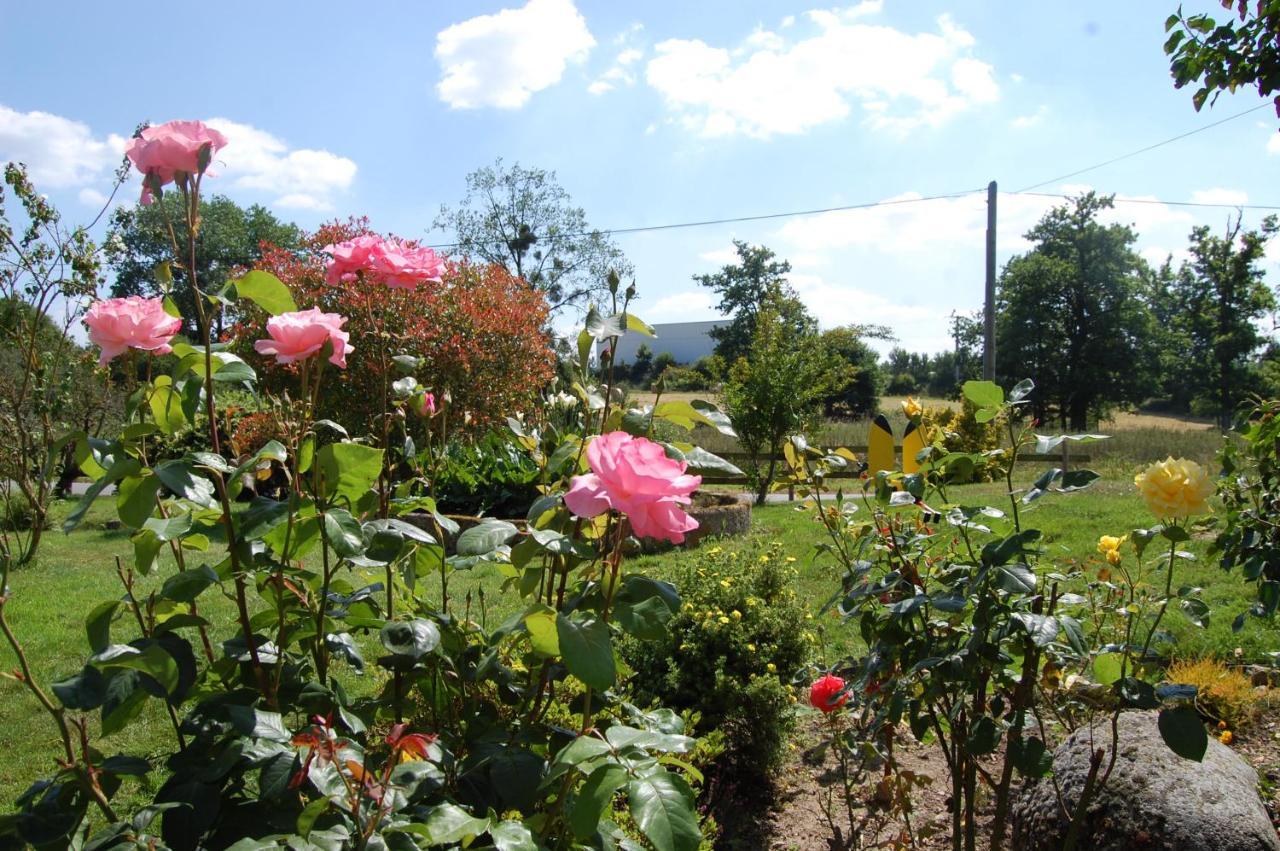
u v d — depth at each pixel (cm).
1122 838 231
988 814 297
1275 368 1841
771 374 1273
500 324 1095
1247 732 357
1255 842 223
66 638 511
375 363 891
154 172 152
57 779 134
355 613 173
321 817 129
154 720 374
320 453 151
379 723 209
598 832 147
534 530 162
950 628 195
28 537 918
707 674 348
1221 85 370
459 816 123
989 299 1762
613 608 156
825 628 488
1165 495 181
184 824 130
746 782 338
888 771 231
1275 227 3266
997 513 191
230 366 165
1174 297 3666
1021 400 195
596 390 190
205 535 153
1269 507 329
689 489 132
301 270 1087
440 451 224
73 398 863
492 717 190
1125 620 230
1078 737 269
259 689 155
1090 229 3634
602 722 194
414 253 196
